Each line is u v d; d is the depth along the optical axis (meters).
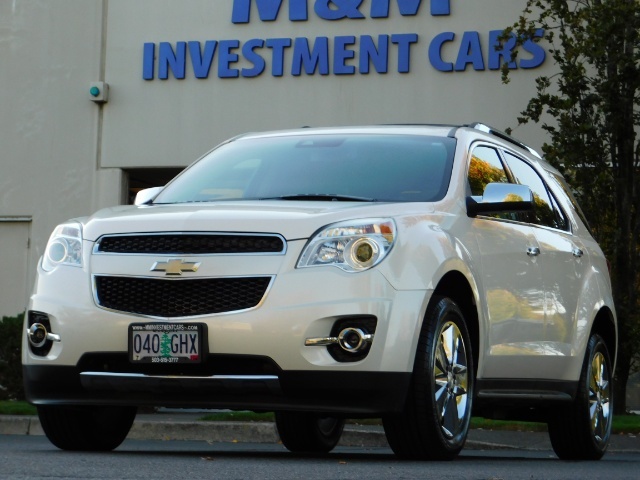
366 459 13.73
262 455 15.66
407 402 12.70
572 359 16.78
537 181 17.44
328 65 39.19
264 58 39.72
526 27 37.78
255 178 15.25
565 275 16.77
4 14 41.88
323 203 13.38
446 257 13.13
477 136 15.92
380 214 12.94
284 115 39.47
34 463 11.49
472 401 13.81
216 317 12.33
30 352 13.32
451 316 13.24
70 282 13.09
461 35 38.28
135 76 40.75
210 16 40.25
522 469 12.59
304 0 39.38
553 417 17.47
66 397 13.14
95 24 41.22
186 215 12.96
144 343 12.53
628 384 35.06
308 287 12.30
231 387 12.38
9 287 41.44
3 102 41.72
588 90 32.56
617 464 15.54
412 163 14.88
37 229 41.25
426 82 38.50
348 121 38.97
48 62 41.50
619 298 32.03
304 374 12.19
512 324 14.91
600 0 32.47
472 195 14.82
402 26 38.69
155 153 40.50
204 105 40.16
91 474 10.20
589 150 31.84
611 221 32.25
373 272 12.42
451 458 13.38
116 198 40.75
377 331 12.28
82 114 41.16
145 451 15.20
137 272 12.72
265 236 12.56
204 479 9.80
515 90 37.88
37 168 41.38
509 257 14.95
